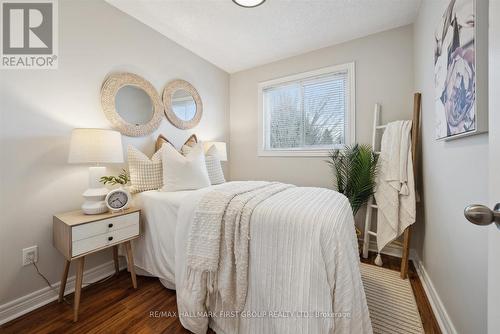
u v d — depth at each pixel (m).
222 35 2.52
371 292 1.72
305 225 1.07
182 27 2.37
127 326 1.36
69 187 1.75
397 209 2.07
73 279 1.73
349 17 2.20
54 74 1.67
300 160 2.97
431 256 1.70
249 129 3.40
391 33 2.40
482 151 0.95
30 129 1.56
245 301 1.18
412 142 2.02
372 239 2.52
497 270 0.54
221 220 1.28
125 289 1.73
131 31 2.18
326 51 2.77
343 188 2.48
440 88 1.38
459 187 1.17
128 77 2.12
